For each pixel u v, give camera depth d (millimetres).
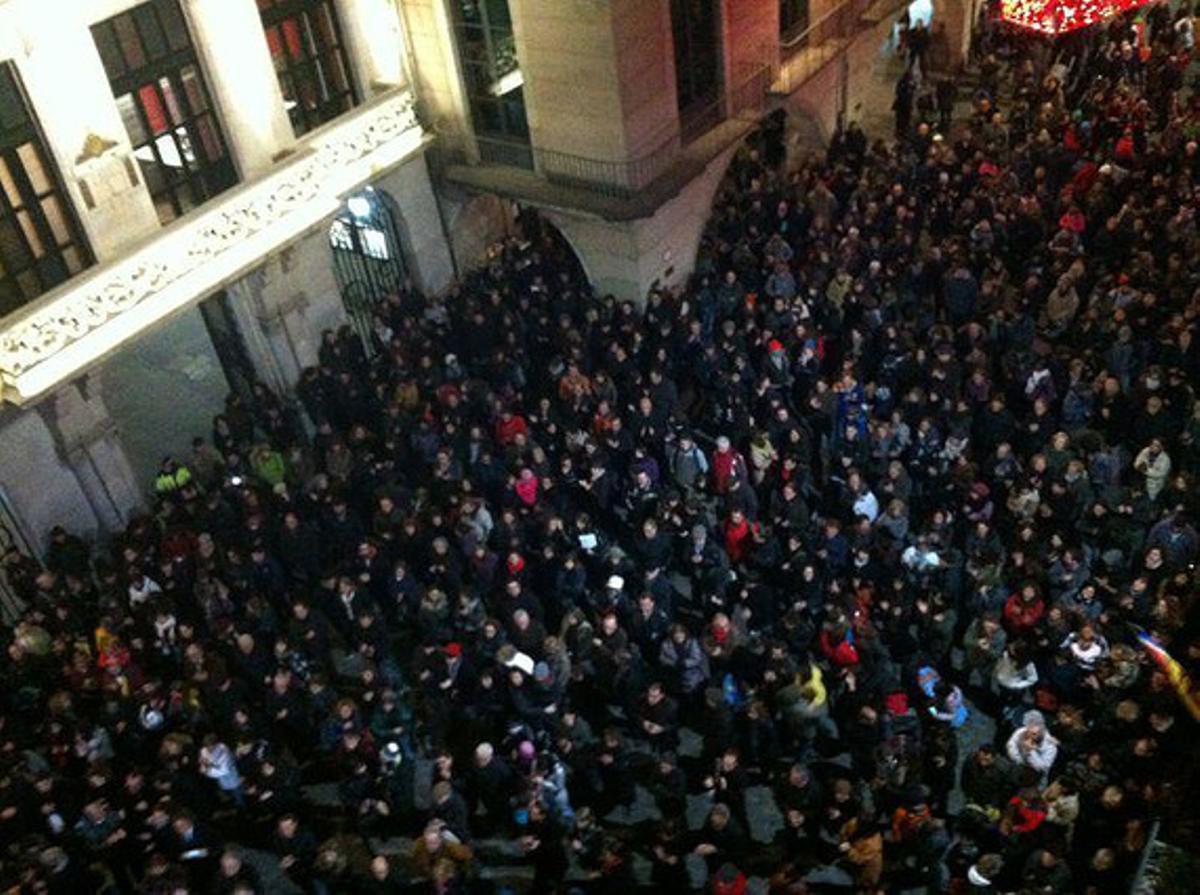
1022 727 11617
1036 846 10641
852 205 19953
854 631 12320
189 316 22938
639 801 12938
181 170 16891
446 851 11227
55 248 15570
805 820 11664
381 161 19281
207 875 11695
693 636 14477
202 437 19219
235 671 14211
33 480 16031
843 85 23375
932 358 16016
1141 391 14969
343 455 16312
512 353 17922
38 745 13742
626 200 18609
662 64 18281
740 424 15914
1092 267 17938
